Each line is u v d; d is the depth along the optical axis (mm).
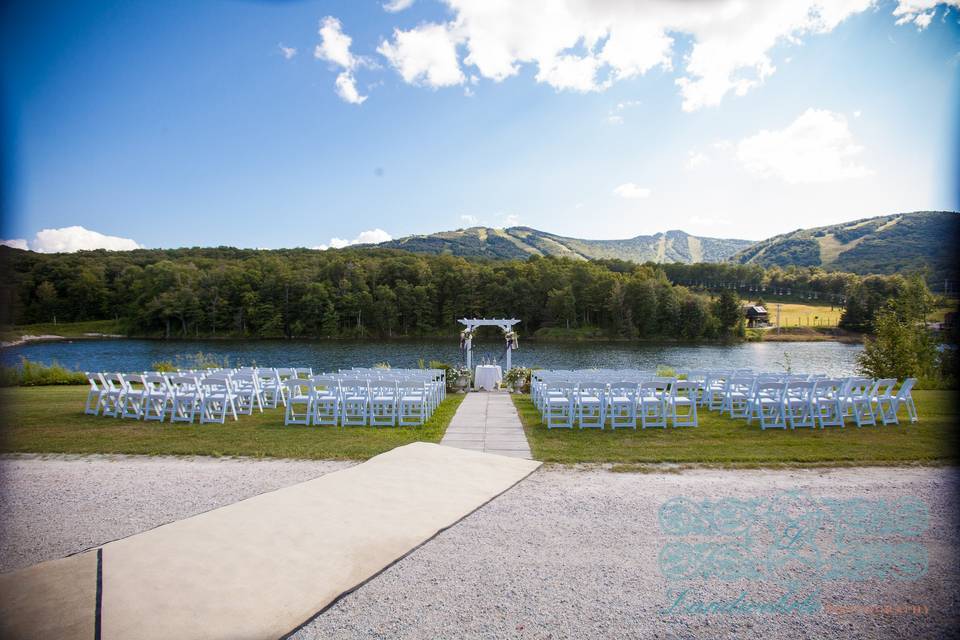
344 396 10281
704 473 6828
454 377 16203
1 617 3592
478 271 84062
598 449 8047
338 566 4312
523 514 5434
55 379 19969
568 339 71188
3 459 7602
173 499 5898
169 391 10898
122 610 3672
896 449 7895
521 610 3715
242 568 4285
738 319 71562
